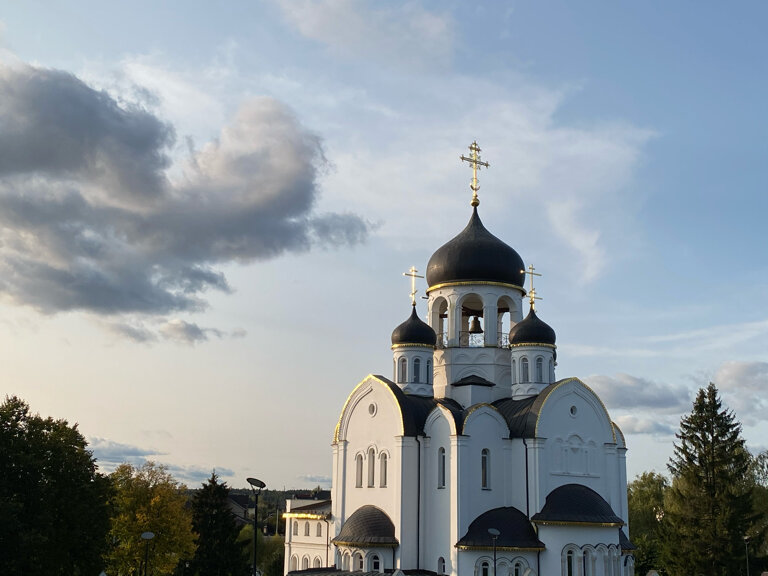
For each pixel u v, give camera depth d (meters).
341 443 68.75
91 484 58.72
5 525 49.38
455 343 70.12
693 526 71.75
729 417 74.25
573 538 58.03
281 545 116.75
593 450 64.50
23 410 57.53
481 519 60.09
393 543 60.91
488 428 62.56
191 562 79.81
